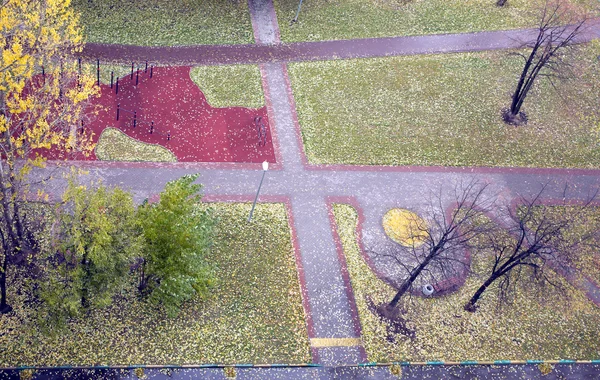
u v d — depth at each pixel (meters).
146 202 31.69
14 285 32.59
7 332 30.88
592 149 46.22
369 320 33.94
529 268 37.34
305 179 40.72
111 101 43.50
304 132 43.91
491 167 43.72
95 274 28.98
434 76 50.31
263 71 48.44
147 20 51.31
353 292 35.12
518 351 33.78
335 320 33.69
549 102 49.50
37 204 36.06
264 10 54.59
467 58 52.66
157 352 31.16
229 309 33.34
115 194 28.69
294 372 31.45
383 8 57.06
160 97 44.69
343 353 32.44
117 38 49.06
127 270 30.09
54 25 31.00
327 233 37.88
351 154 42.88
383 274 36.28
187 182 31.31
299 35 52.53
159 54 48.38
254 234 36.94
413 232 38.34
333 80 48.56
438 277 36.41
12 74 30.56
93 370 30.17
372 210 39.59
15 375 29.48
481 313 35.22
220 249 35.72
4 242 31.56
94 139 40.62
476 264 37.50
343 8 56.34
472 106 48.12
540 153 45.34
